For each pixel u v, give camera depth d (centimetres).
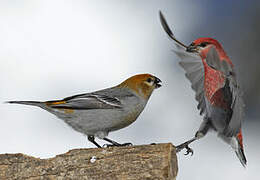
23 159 586
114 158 584
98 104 597
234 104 590
